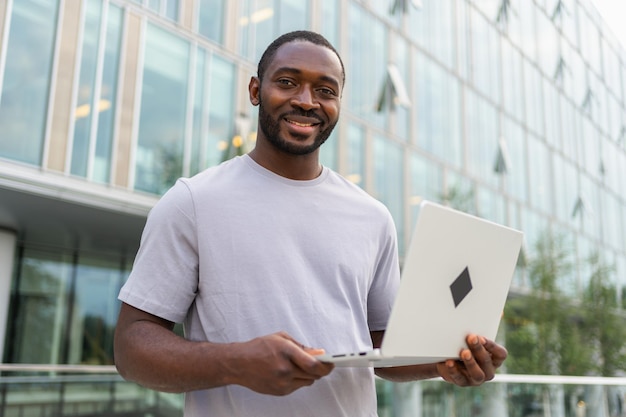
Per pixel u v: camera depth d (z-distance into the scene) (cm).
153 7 849
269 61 148
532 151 1973
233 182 144
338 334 137
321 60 146
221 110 916
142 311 132
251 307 133
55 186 705
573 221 2155
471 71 1700
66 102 736
